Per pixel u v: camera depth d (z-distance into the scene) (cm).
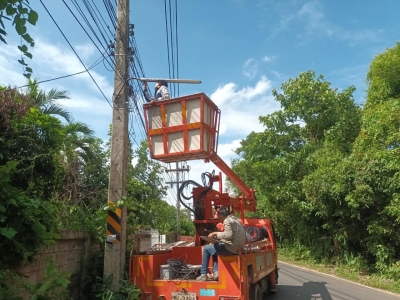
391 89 1573
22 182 686
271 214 2305
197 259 848
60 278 489
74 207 865
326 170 1711
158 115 731
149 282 730
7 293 443
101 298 702
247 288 713
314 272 1797
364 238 1709
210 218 949
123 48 821
